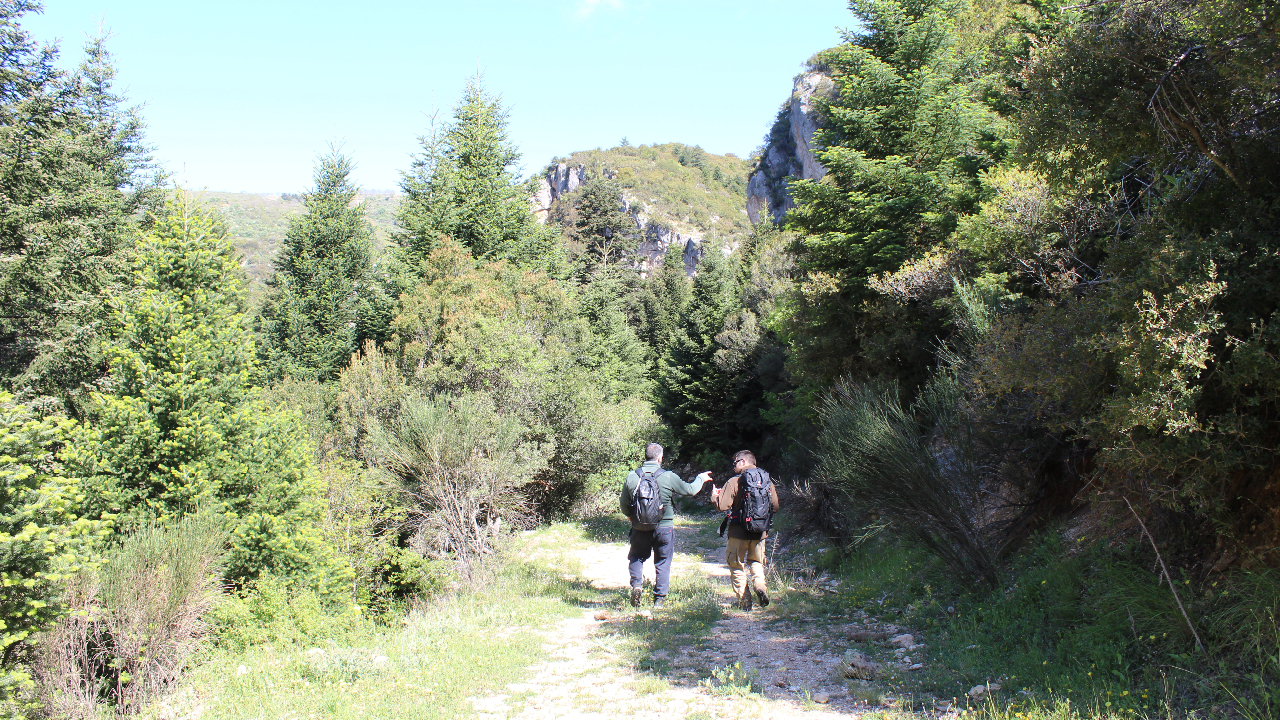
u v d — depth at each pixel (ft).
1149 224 15.16
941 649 16.51
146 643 19.08
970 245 31.30
